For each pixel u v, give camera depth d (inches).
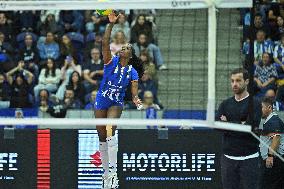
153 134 920.3
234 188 804.6
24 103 1302.9
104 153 786.2
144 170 919.7
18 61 1409.9
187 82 1395.2
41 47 1422.2
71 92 1253.1
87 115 1131.3
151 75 1322.6
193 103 1350.9
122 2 641.6
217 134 917.2
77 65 1389.0
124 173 920.3
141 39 1408.7
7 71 1393.9
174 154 919.7
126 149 919.0
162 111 1099.3
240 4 652.7
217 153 917.8
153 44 1418.6
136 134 919.7
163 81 1398.9
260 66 1306.6
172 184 919.0
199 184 919.0
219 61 1396.4
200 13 1531.7
